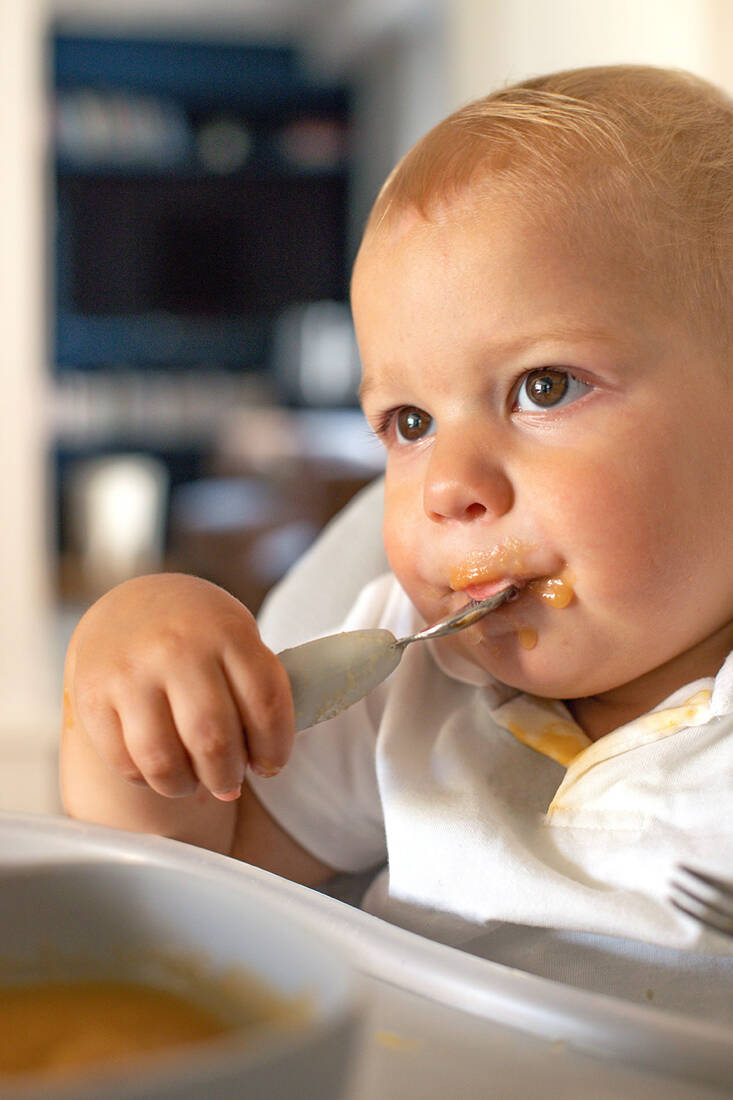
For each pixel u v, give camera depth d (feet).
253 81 20.66
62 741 2.08
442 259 1.96
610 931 1.83
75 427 18.48
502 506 1.92
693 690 1.99
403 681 2.30
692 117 2.09
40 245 8.79
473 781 2.10
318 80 21.03
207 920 0.98
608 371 1.87
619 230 1.91
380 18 18.04
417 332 1.98
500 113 2.13
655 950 1.80
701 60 7.91
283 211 20.53
